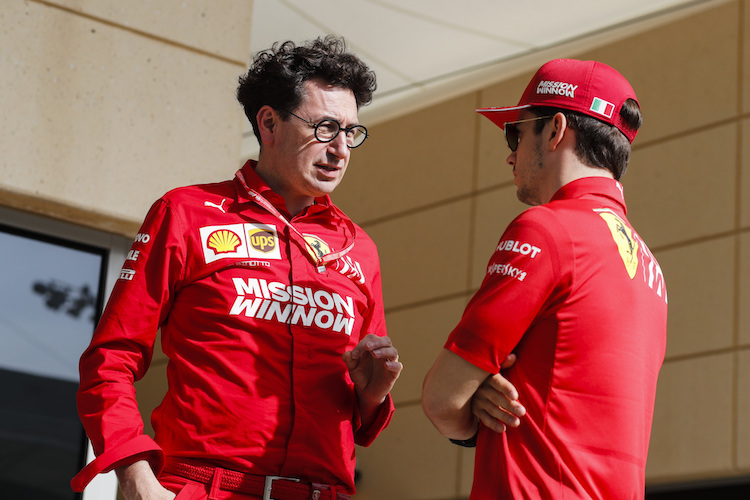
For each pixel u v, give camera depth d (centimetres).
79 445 517
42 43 506
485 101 1090
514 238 278
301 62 325
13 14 501
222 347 298
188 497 284
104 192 509
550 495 261
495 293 272
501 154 1061
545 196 306
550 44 780
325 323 312
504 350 270
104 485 514
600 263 277
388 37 732
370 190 1158
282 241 317
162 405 309
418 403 1038
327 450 304
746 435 837
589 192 294
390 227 1127
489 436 277
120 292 303
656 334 290
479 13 696
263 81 327
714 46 945
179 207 311
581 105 302
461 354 271
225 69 561
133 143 522
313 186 322
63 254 527
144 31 538
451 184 1092
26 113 495
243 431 293
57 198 495
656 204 941
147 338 302
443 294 1058
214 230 310
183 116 541
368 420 329
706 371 873
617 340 275
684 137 941
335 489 303
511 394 269
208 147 545
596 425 268
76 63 514
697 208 915
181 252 305
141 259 304
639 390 277
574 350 271
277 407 298
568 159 302
